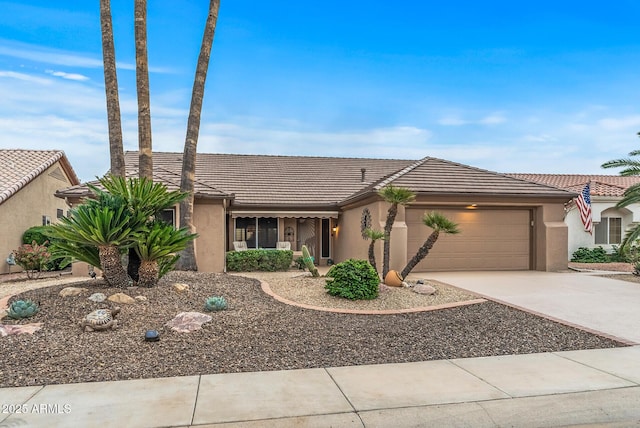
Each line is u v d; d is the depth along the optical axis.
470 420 5.34
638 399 5.93
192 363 7.09
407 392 6.05
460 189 19.31
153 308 9.80
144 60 16.31
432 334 9.09
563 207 20.50
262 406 5.54
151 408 5.43
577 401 5.85
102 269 10.95
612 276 18.27
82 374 6.52
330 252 26.69
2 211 21.12
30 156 27.17
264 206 24.31
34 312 9.00
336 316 10.38
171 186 20.14
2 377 6.33
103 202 10.53
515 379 6.58
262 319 9.74
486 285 15.65
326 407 5.54
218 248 20.66
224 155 31.62
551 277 17.91
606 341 8.72
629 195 19.95
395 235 18.62
